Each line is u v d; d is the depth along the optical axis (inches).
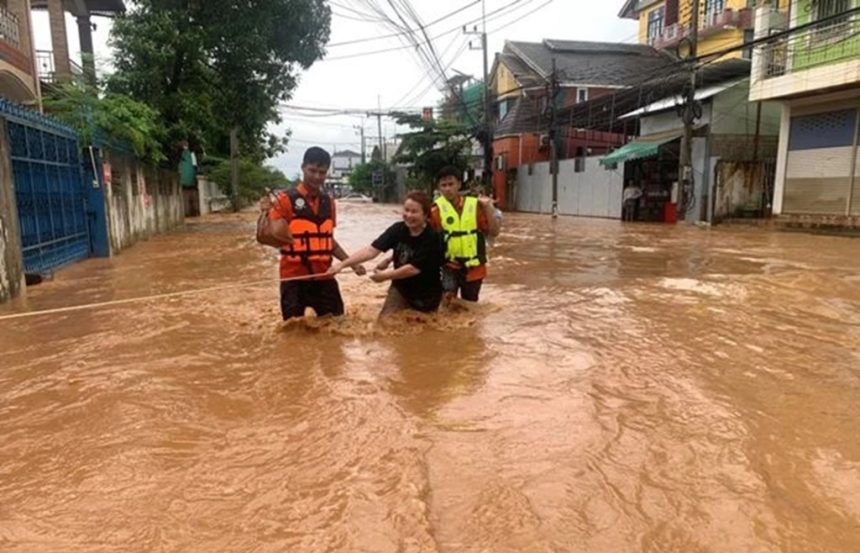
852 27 645.3
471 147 1596.9
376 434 121.5
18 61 587.8
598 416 130.3
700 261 413.4
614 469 106.0
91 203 468.1
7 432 124.9
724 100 836.6
